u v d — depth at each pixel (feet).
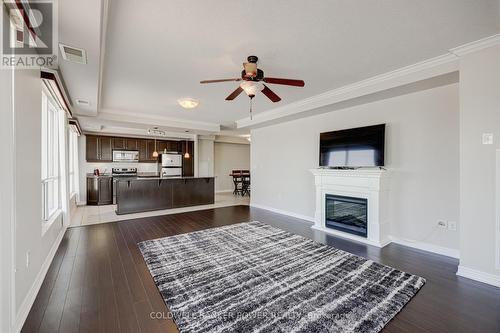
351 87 12.16
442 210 10.39
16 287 5.57
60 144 13.87
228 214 18.75
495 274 7.65
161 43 7.97
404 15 6.50
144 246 11.12
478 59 7.93
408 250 10.89
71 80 9.73
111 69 10.04
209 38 7.67
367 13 6.41
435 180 10.59
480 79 7.88
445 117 10.28
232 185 34.86
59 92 10.37
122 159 25.61
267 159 20.80
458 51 8.27
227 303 6.56
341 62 9.48
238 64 9.62
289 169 18.48
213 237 12.58
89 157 23.93
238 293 7.07
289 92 13.25
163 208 20.81
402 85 10.28
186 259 9.60
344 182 13.28
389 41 7.89
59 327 5.62
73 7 5.14
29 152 6.75
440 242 10.45
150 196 20.13
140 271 8.54
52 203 12.81
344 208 13.43
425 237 10.91
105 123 18.75
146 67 9.86
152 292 7.16
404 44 8.09
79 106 13.93
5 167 4.86
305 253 10.35
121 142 25.63
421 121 11.00
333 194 13.84
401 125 11.71
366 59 9.21
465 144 8.20
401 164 11.71
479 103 7.90
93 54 7.40
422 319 5.95
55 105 12.52
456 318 6.01
